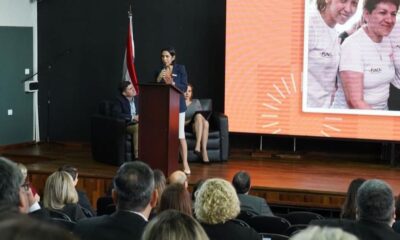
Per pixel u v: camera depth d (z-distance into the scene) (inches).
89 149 362.6
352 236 36.8
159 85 236.8
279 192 249.1
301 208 248.4
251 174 278.1
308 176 275.4
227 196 103.0
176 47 354.9
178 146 255.1
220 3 347.9
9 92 356.8
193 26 351.6
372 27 308.8
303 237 36.9
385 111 309.7
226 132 310.7
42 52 375.9
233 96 327.3
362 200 102.0
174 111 244.2
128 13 357.4
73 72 372.5
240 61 325.7
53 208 144.6
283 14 319.3
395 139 309.6
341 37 312.5
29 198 110.5
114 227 90.3
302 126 320.8
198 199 104.0
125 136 292.7
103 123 301.1
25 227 27.5
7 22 353.1
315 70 316.8
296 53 319.0
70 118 374.9
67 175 149.3
